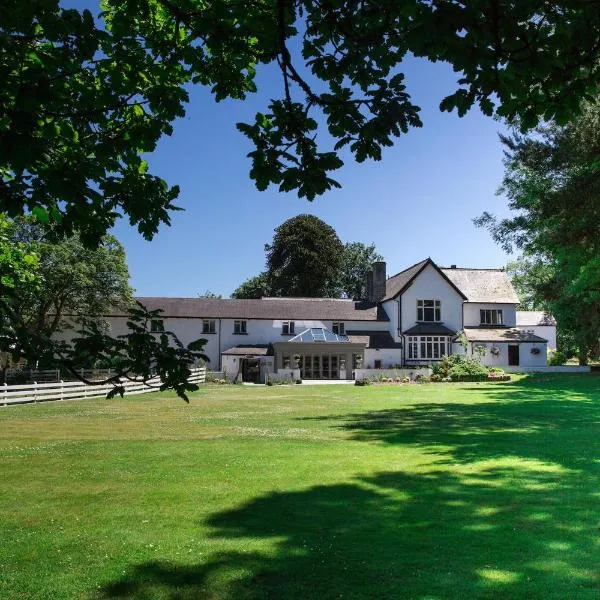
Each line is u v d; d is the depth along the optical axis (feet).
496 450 46.29
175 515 29.14
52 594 19.99
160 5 19.49
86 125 18.30
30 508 30.66
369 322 189.06
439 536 25.31
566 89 17.15
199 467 40.78
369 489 33.96
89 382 15.81
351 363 174.40
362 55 16.11
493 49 14.10
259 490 34.04
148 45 19.06
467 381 145.79
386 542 24.63
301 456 44.73
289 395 110.83
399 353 178.70
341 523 27.45
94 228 18.21
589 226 104.58
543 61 14.12
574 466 39.70
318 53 16.88
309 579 20.85
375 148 17.13
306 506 30.45
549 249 122.93
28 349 15.21
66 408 86.38
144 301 182.91
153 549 24.21
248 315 184.14
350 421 68.08
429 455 44.70
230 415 75.72
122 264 151.84
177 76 20.38
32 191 14.40
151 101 18.70
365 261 296.51
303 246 250.16
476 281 198.29
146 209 18.79
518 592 19.42
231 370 172.86
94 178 16.53
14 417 74.28
